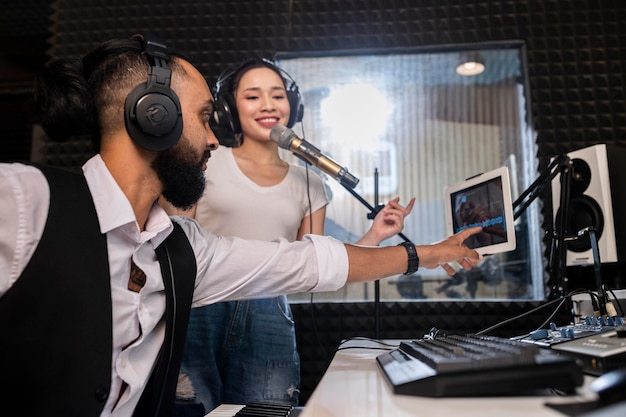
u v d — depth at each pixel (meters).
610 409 0.30
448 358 0.57
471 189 1.34
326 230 2.50
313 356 2.21
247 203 1.51
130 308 0.75
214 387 1.39
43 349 0.64
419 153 2.55
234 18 2.51
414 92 2.58
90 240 0.70
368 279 0.98
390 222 1.40
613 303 1.20
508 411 0.44
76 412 0.66
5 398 0.63
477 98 2.56
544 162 2.31
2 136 3.58
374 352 1.03
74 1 2.56
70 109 0.75
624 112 2.35
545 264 2.25
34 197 0.67
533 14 2.43
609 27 2.41
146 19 2.52
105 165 0.77
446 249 1.04
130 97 0.75
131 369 0.76
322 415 0.48
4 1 3.10
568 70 2.39
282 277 0.93
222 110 1.62
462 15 2.45
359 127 2.57
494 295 2.38
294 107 1.73
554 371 0.49
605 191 1.52
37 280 0.65
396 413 0.45
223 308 1.42
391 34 2.45
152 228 0.82
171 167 0.80
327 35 2.48
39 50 3.57
